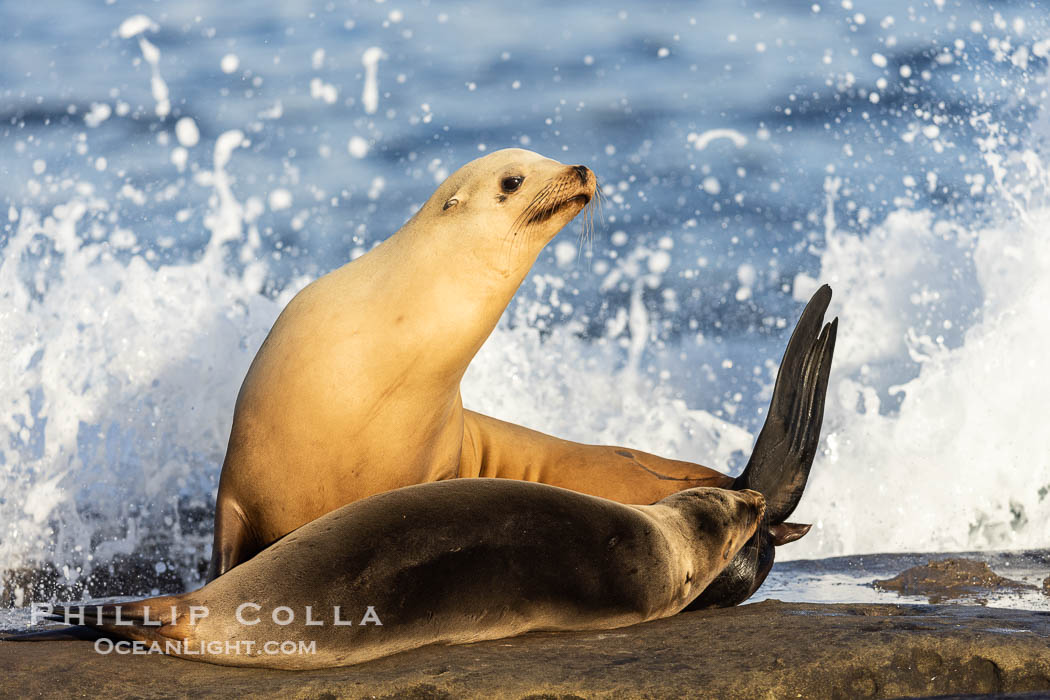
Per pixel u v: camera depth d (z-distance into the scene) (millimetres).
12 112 56938
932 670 13430
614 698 12461
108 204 44844
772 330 36375
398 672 12914
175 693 12383
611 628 14977
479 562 13734
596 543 14734
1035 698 12578
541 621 14320
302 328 17031
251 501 17359
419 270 17094
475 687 12570
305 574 12945
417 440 17469
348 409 16734
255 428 17000
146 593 20609
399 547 13320
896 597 18625
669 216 45875
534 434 21359
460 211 17156
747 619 15227
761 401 32094
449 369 17266
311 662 12898
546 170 17109
